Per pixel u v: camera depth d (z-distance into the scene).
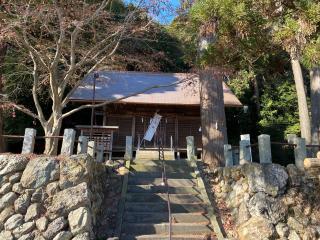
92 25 6.96
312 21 4.12
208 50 5.91
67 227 5.03
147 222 5.98
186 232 5.71
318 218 5.73
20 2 6.16
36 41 6.82
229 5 4.77
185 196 6.70
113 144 11.91
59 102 6.60
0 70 8.32
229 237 5.66
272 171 5.88
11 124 11.55
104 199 6.55
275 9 4.79
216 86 9.37
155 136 12.07
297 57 4.54
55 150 6.40
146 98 11.88
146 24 6.95
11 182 5.38
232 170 6.70
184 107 12.23
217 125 9.05
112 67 8.00
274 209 5.56
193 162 8.28
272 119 15.84
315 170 6.12
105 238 5.41
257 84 16.75
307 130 11.56
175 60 14.14
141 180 7.27
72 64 6.60
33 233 4.96
